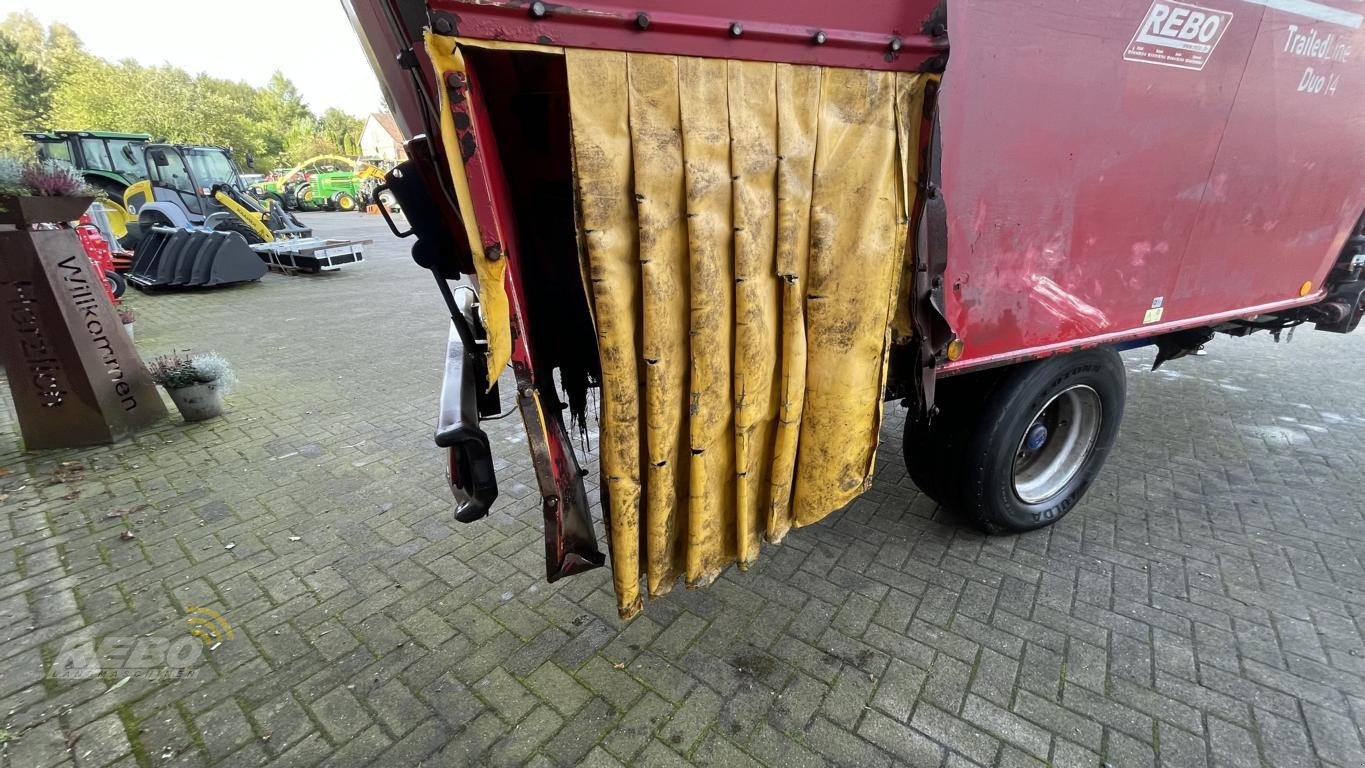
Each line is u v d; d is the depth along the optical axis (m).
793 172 1.72
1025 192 2.28
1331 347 6.77
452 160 1.44
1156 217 2.67
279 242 12.89
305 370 6.22
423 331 7.87
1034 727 2.16
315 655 2.53
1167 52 2.36
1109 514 3.47
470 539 3.30
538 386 2.12
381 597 2.86
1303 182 3.11
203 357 4.96
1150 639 2.54
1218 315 3.21
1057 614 2.69
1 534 3.33
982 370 2.50
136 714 2.27
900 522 3.41
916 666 2.43
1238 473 3.93
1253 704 2.23
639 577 2.02
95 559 3.13
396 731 2.20
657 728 2.19
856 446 2.19
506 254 1.64
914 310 2.12
